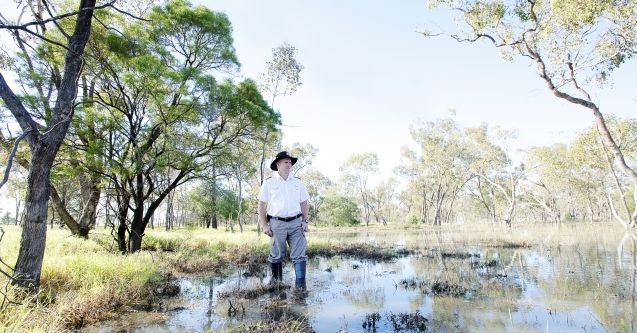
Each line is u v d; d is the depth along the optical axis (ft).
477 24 47.73
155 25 38.96
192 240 49.26
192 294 16.75
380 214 267.59
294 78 72.84
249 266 27.14
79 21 15.83
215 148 40.81
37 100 32.09
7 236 35.94
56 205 45.85
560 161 133.39
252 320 11.69
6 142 34.96
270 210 18.31
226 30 42.65
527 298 14.38
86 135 34.24
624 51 42.52
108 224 35.94
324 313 12.44
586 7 37.27
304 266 17.79
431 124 168.35
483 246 44.09
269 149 83.10
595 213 252.83
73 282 16.92
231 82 39.86
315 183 213.05
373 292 16.22
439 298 14.74
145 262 24.22
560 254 31.68
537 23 44.62
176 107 35.47
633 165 103.60
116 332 10.96
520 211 268.21
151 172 37.27
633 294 14.62
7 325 10.54
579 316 11.60
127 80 32.42
